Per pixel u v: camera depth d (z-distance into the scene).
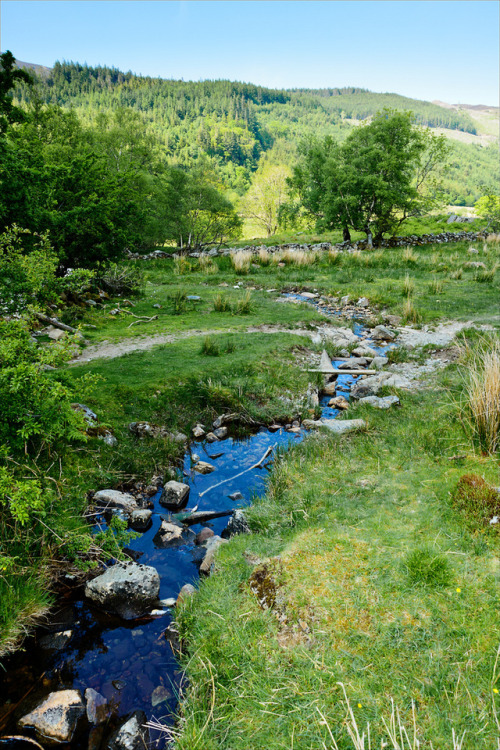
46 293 8.36
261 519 4.59
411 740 2.42
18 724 2.93
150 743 2.79
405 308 12.78
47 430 4.87
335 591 3.42
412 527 4.11
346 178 27.16
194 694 2.91
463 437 5.68
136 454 6.07
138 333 10.91
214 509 5.28
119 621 3.76
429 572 3.45
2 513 4.22
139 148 34.75
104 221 12.98
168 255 27.94
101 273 14.33
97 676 3.25
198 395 7.65
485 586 3.32
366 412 7.05
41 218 11.45
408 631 3.04
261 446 6.72
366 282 17.34
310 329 11.89
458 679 2.70
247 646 3.11
